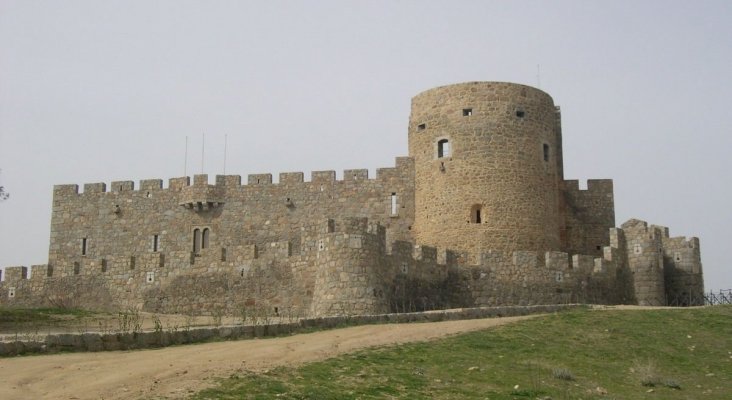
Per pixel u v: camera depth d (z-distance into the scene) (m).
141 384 26.92
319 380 29.22
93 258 73.94
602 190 69.94
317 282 50.41
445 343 37.75
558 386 31.89
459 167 62.69
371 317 43.06
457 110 63.53
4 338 32.28
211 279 57.72
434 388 29.89
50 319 51.50
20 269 66.62
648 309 48.88
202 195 71.88
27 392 25.44
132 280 61.41
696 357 38.19
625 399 31.12
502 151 62.44
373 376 30.58
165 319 52.50
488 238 61.31
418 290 53.31
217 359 31.55
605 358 37.41
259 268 56.03
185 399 25.28
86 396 25.28
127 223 74.25
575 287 56.97
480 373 32.69
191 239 72.12
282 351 33.84
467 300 55.31
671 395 32.19
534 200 62.66
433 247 55.41
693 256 61.91
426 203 64.12
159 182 74.06
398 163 68.31
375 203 68.38
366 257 49.75
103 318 52.47
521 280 56.03
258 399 25.86
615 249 60.06
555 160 65.44
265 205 71.19
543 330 41.91
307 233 54.97
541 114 64.38
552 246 63.28
